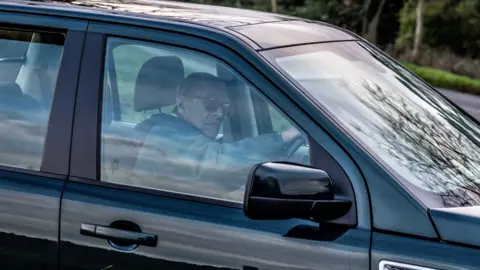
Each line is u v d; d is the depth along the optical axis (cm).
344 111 408
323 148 384
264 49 418
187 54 422
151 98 433
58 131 429
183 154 424
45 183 424
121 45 433
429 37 6581
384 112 430
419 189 378
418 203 367
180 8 482
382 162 380
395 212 367
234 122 419
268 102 401
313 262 373
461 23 6494
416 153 407
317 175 366
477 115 2730
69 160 426
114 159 425
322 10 7319
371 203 371
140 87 435
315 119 391
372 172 375
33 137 439
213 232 390
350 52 473
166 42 425
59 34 445
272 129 407
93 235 409
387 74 476
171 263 396
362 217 371
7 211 427
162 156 426
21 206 424
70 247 414
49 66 446
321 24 506
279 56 419
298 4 7450
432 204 371
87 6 454
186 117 429
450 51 6475
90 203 412
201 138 425
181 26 427
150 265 399
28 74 451
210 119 424
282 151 401
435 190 383
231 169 414
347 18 7231
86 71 432
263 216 369
